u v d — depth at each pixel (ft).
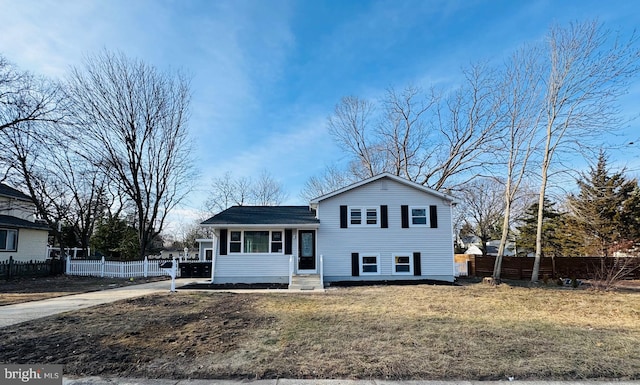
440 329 23.43
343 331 22.82
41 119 66.95
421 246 59.31
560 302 37.01
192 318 26.89
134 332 22.47
